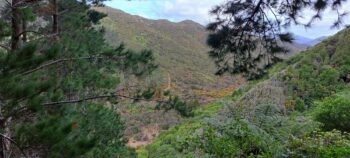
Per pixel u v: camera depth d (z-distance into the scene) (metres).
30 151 4.76
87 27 11.83
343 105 12.56
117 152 12.41
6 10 5.20
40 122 4.41
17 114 4.64
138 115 35.81
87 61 7.80
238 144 7.68
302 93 23.78
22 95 4.25
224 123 8.27
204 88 81.00
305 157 6.79
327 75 25.12
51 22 9.45
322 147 6.81
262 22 4.29
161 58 124.38
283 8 4.19
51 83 4.62
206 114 27.52
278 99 22.58
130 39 135.62
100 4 11.12
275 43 4.38
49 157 4.38
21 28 6.29
